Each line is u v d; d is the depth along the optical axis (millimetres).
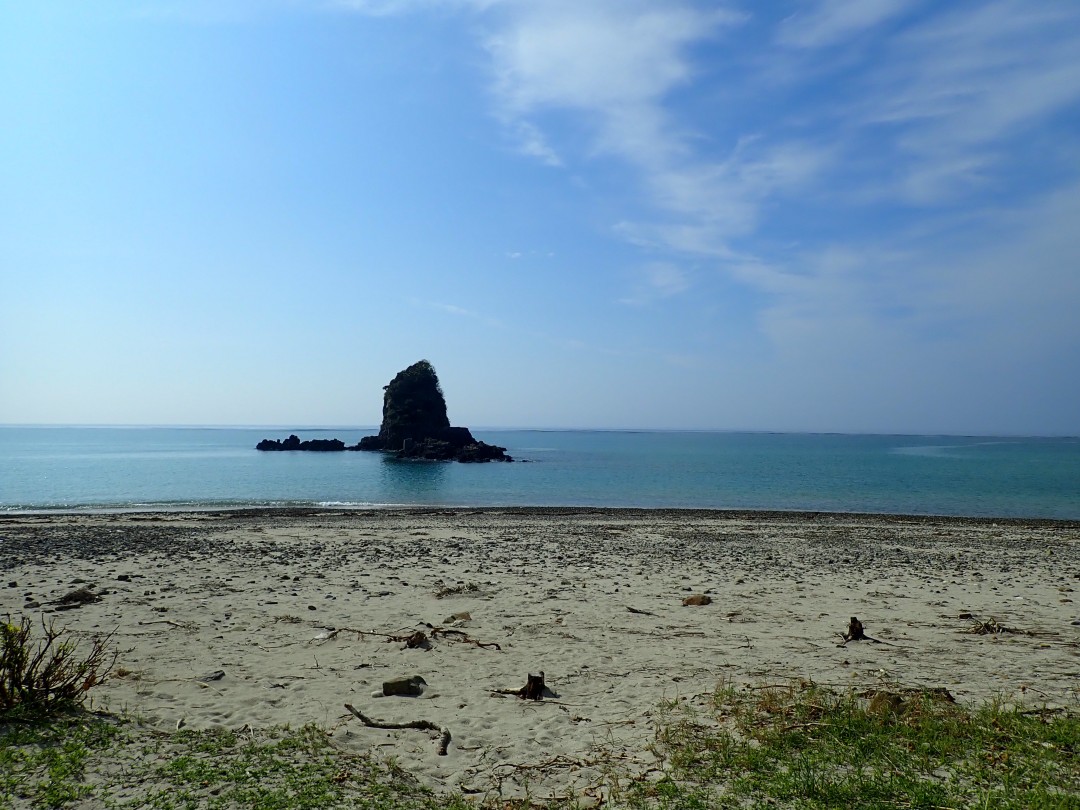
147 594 15758
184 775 6301
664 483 67562
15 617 13211
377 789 6289
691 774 6668
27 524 32469
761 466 97938
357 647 11812
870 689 9328
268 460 106375
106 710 7941
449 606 15172
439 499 51938
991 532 33125
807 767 6645
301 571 19469
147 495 52125
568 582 18375
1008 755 6867
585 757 7262
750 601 16312
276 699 8992
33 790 5832
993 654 11641
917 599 16938
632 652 11703
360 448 137750
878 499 53094
